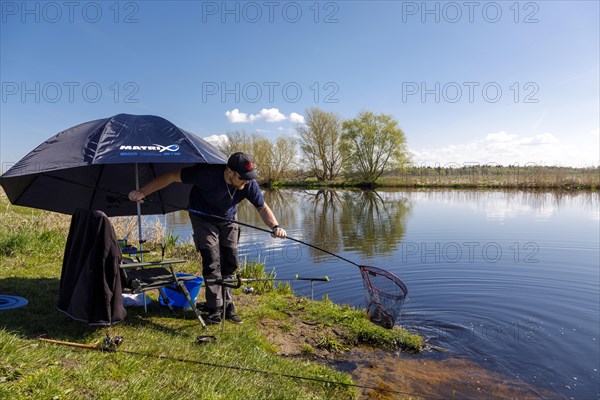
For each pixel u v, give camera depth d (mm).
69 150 4102
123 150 4117
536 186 38719
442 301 7234
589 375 4676
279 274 9164
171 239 10812
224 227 4758
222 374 3430
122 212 5922
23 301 4695
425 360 4914
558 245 12289
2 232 8234
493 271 9336
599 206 23359
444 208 23391
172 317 4871
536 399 4176
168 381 3143
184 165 5523
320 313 5871
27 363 2908
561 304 7102
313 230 15805
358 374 4406
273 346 4672
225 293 4758
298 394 3443
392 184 46719
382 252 11586
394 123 45062
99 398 2693
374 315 4762
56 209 5492
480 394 4195
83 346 3516
